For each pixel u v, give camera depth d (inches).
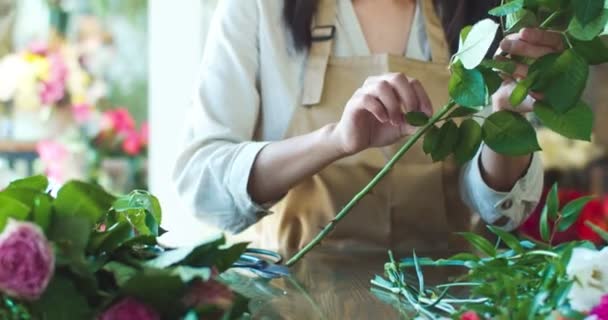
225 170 40.1
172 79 77.2
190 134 43.9
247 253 33.6
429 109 31.5
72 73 83.9
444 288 27.2
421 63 43.7
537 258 23.9
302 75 43.6
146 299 18.4
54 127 83.3
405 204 42.9
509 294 20.0
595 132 76.4
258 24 43.9
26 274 17.2
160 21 77.1
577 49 24.9
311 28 43.9
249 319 22.1
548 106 25.8
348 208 31.1
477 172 42.0
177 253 19.9
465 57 25.1
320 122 43.3
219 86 43.3
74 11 85.0
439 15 45.0
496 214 42.2
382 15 45.2
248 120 43.8
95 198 19.7
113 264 19.5
